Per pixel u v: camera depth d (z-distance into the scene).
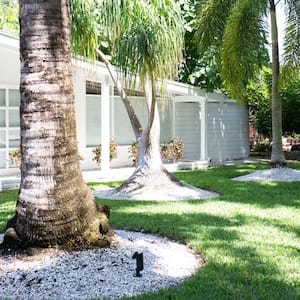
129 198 8.66
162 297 3.50
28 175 4.27
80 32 8.27
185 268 4.33
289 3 11.52
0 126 11.52
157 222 6.29
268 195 8.80
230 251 4.84
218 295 3.56
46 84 4.20
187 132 15.84
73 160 4.39
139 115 14.44
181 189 9.13
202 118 14.80
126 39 7.94
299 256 4.68
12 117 11.72
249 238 5.43
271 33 11.82
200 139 15.97
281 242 5.25
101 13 8.25
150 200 8.35
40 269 4.00
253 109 19.36
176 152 14.42
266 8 11.45
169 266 4.34
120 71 8.90
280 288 3.74
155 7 8.08
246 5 11.45
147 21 7.90
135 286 3.78
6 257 4.23
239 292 3.63
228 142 16.83
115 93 13.81
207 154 15.92
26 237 4.30
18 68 11.73
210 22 12.27
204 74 15.44
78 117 12.82
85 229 4.46
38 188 4.23
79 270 4.00
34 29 4.18
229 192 9.22
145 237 5.52
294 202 7.98
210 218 6.59
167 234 5.69
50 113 4.22
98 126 13.41
